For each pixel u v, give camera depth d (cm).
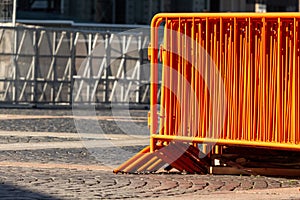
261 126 2186
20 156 2555
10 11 6019
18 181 1961
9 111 5188
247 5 8825
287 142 2162
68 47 5872
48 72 5825
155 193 1848
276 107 2172
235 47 2208
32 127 3819
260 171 2245
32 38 5762
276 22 2173
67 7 8781
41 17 8438
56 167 2294
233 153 2352
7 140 3106
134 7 8994
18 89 5750
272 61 2177
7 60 5712
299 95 2150
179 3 8956
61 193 1797
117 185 1962
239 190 1941
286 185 2050
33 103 5784
